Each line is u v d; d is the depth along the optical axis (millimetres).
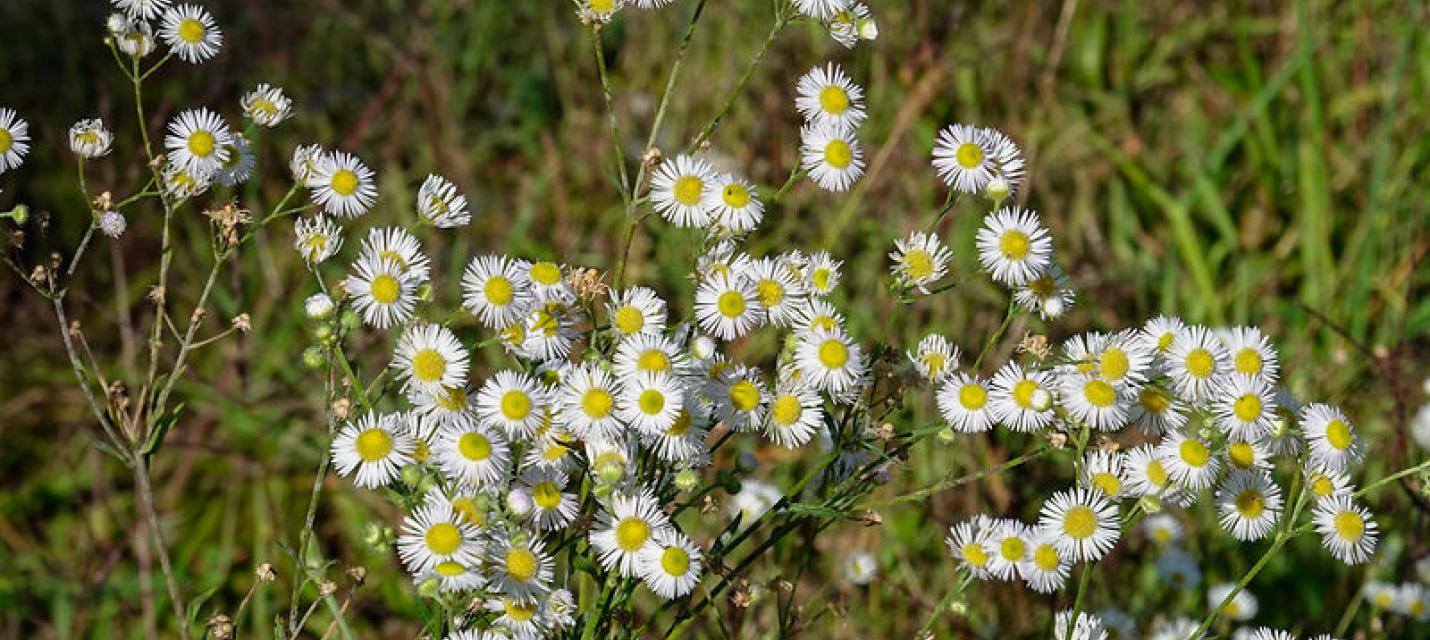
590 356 588
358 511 875
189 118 623
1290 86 1086
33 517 883
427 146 1065
